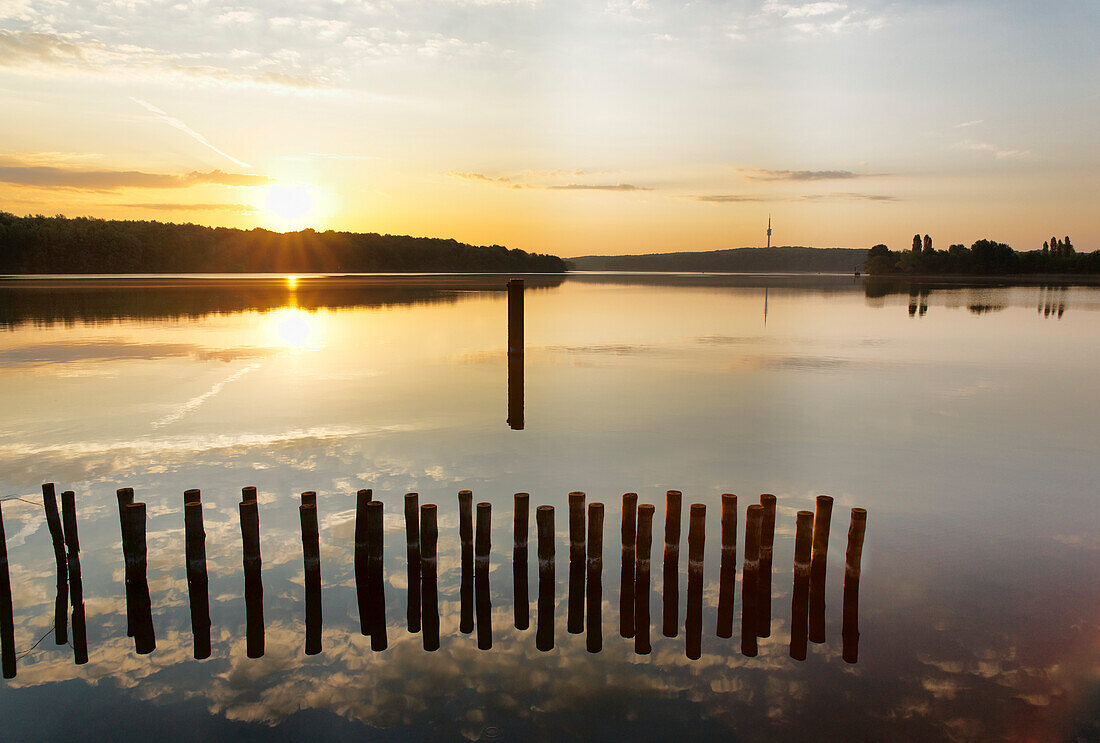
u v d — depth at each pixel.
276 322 40.19
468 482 12.47
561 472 13.04
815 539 7.49
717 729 6.25
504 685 6.91
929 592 8.58
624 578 7.71
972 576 9.01
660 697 6.71
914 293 79.25
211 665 7.25
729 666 7.20
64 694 6.84
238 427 16.05
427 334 34.84
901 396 20.22
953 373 24.23
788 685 6.85
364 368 24.28
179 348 28.98
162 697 6.77
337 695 6.78
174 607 8.34
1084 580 8.87
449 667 7.21
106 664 7.31
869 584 8.77
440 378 22.55
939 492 12.12
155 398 19.11
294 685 6.93
